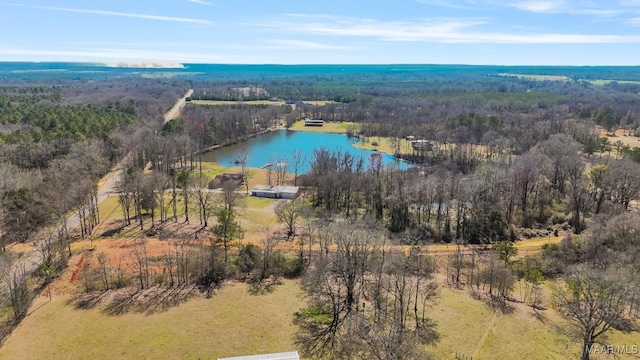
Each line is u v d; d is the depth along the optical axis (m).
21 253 90.69
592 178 130.00
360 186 135.12
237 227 105.88
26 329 66.56
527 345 64.06
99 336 65.38
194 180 138.62
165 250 94.12
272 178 166.62
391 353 55.94
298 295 78.00
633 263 80.25
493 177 132.12
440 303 75.25
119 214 118.25
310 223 110.62
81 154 142.62
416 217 121.06
